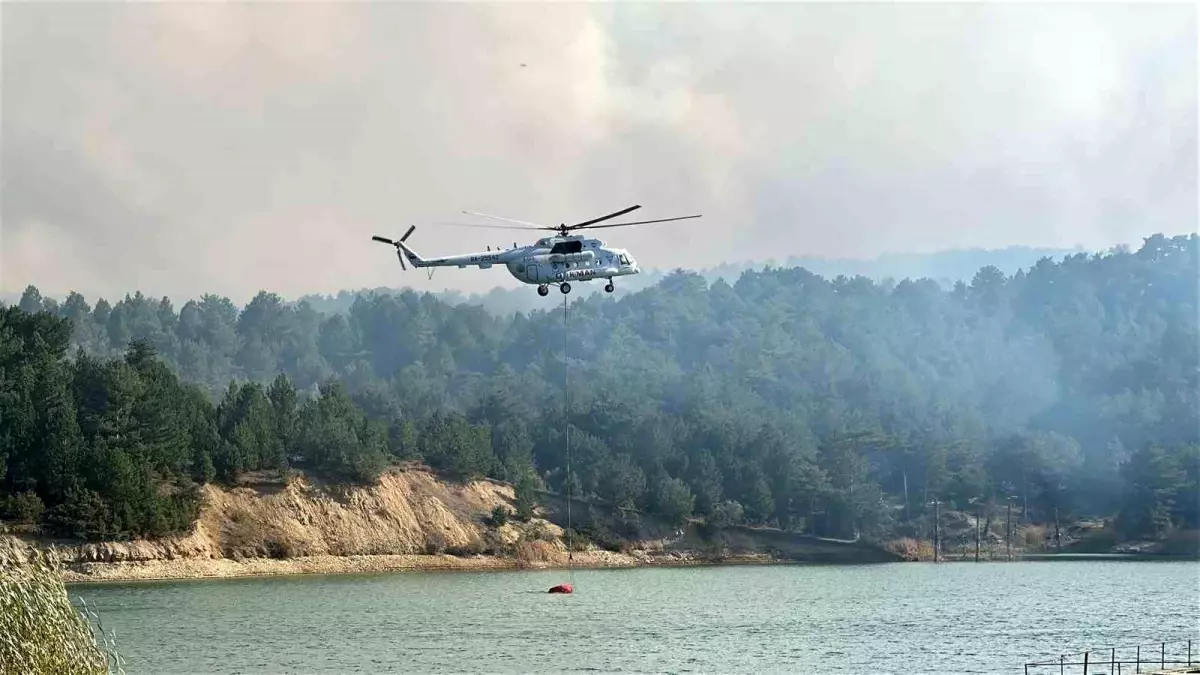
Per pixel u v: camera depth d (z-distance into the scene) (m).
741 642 116.56
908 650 111.81
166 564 166.62
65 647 64.06
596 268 98.31
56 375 173.25
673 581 181.25
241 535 177.62
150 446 173.38
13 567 65.50
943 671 100.19
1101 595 162.38
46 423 166.50
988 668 101.50
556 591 161.62
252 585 163.38
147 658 104.44
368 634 119.81
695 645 114.12
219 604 142.38
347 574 180.62
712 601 152.75
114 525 162.88
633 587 171.12
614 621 131.75
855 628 127.12
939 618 136.38
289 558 179.25
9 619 62.88
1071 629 126.94
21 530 159.50
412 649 110.62
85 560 160.38
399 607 142.25
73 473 162.75
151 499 167.00
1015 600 156.12
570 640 117.12
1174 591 168.25
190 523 172.25
